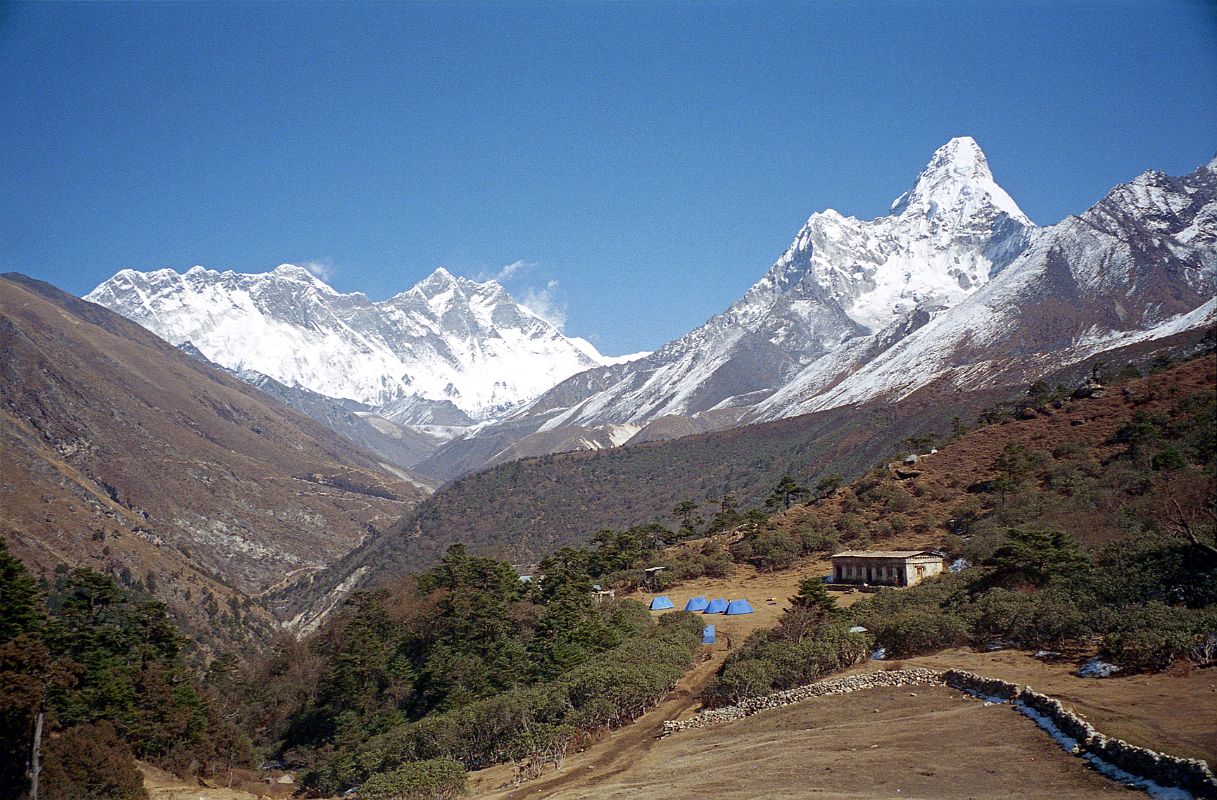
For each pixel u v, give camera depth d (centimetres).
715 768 2928
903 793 2295
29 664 4412
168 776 5306
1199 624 3127
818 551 7838
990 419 9994
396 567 19912
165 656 6500
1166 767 2062
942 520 7431
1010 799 2136
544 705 4391
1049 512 6294
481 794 3519
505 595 7450
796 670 3994
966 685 3322
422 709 6175
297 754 6369
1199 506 4853
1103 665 3164
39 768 4156
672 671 4694
